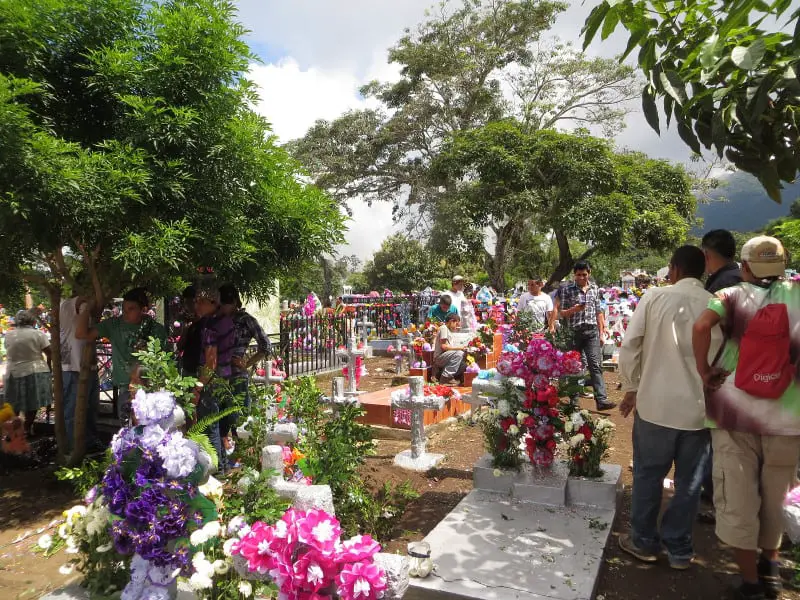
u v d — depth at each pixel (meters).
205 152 4.89
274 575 2.30
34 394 7.06
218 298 5.48
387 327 20.08
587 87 26.81
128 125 4.79
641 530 3.68
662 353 3.47
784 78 2.42
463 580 3.29
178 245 4.57
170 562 2.62
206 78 4.84
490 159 20.03
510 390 4.79
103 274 5.63
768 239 3.22
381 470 5.57
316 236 5.83
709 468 4.34
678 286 3.54
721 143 2.68
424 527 4.35
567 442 4.46
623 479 5.27
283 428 3.38
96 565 2.97
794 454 3.08
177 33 4.68
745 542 3.12
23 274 5.41
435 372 9.06
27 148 3.99
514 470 4.69
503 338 11.11
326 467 3.79
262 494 2.98
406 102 29.86
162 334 5.45
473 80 28.09
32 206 4.10
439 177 22.11
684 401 3.40
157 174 4.65
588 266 7.79
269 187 5.57
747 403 3.08
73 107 5.12
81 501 5.09
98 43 4.91
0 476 5.75
